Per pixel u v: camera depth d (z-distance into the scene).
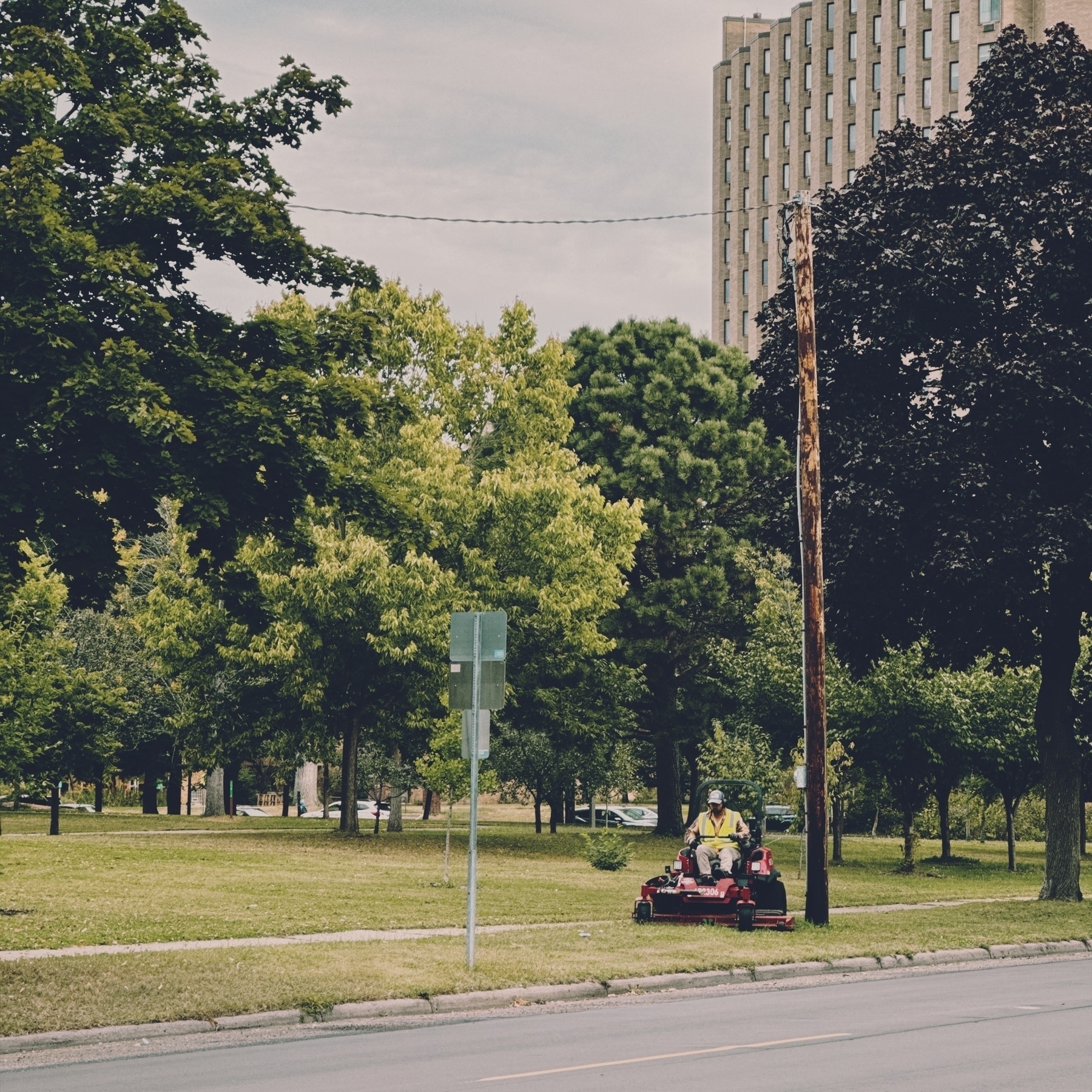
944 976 18.78
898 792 45.25
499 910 24.59
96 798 72.62
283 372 18.30
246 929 20.73
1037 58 31.08
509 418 50.97
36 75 17.19
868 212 30.73
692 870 23.50
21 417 15.84
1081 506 27.11
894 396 30.77
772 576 49.28
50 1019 13.38
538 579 46.97
